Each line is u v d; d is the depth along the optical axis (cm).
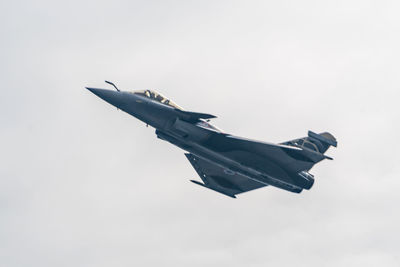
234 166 10619
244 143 10319
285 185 11025
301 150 10494
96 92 9788
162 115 9844
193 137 9988
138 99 9856
